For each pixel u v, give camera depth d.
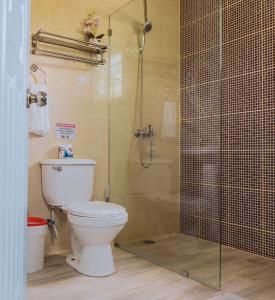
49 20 2.22
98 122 2.44
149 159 2.54
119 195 2.49
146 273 1.87
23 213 0.72
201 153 2.32
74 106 2.33
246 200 2.42
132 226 2.47
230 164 2.57
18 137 0.65
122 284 1.70
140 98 2.57
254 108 2.38
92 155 2.41
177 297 1.55
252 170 2.38
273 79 2.25
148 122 2.57
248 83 2.43
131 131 2.54
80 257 1.90
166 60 2.63
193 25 2.49
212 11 2.24
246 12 2.47
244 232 2.43
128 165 2.52
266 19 2.31
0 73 0.55
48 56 2.21
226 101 2.62
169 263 2.02
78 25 2.35
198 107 2.39
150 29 2.62
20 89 0.65
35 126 2.04
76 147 2.34
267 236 2.26
